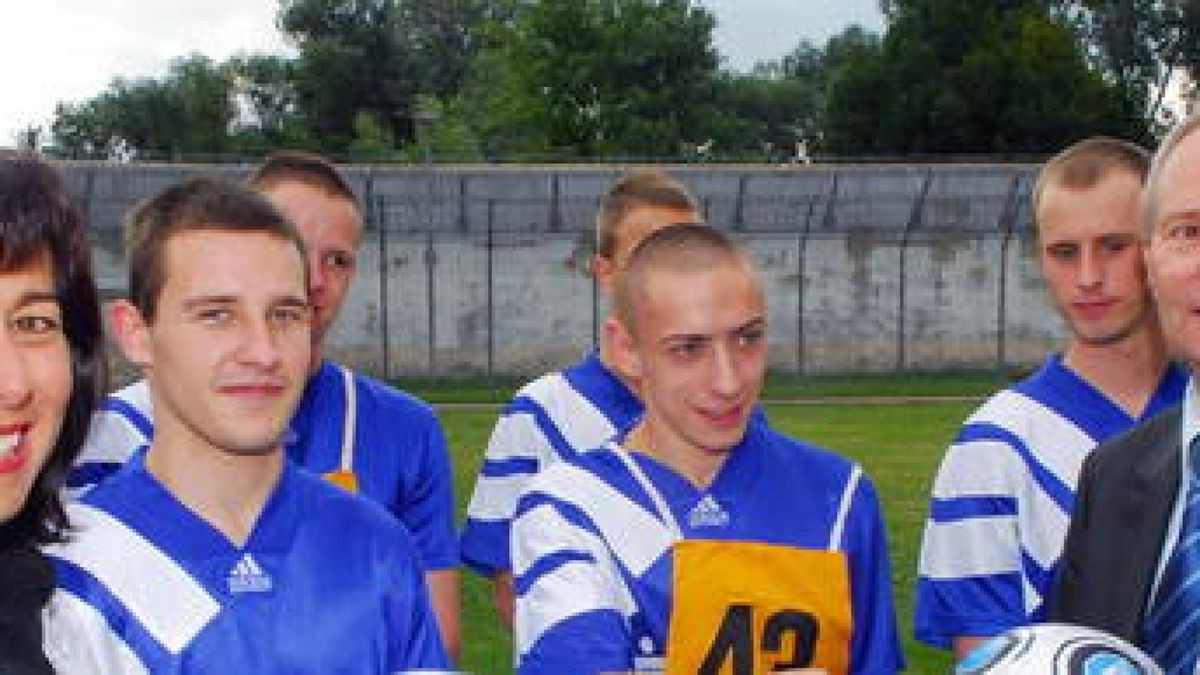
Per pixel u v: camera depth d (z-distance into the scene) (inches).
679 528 142.0
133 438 173.9
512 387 1362.0
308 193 170.7
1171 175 111.5
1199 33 2864.2
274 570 122.4
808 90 3179.1
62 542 115.1
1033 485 158.9
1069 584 126.0
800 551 142.7
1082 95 2139.5
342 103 3011.8
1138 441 123.3
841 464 149.6
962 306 1419.8
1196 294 110.3
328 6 3107.8
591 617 135.7
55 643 115.7
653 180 217.9
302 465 173.9
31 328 103.6
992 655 109.0
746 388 137.7
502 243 1403.8
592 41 2554.1
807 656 140.3
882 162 1732.3
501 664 341.4
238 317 118.5
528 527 143.6
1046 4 2795.3
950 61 2247.8
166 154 2758.4
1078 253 156.7
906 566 477.1
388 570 126.2
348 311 1384.1
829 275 1414.9
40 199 103.5
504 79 2608.3
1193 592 113.0
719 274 136.4
